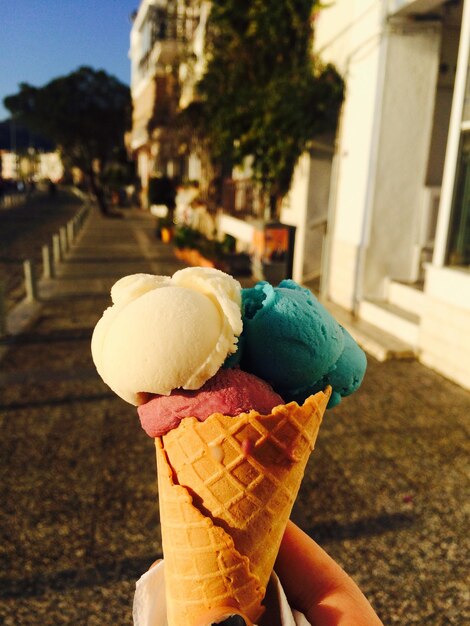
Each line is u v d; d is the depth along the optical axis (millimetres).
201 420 182
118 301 188
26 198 7914
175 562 192
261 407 182
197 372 172
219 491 184
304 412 183
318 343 188
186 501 182
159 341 169
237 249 2389
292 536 221
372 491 655
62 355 1177
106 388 987
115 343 176
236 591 183
